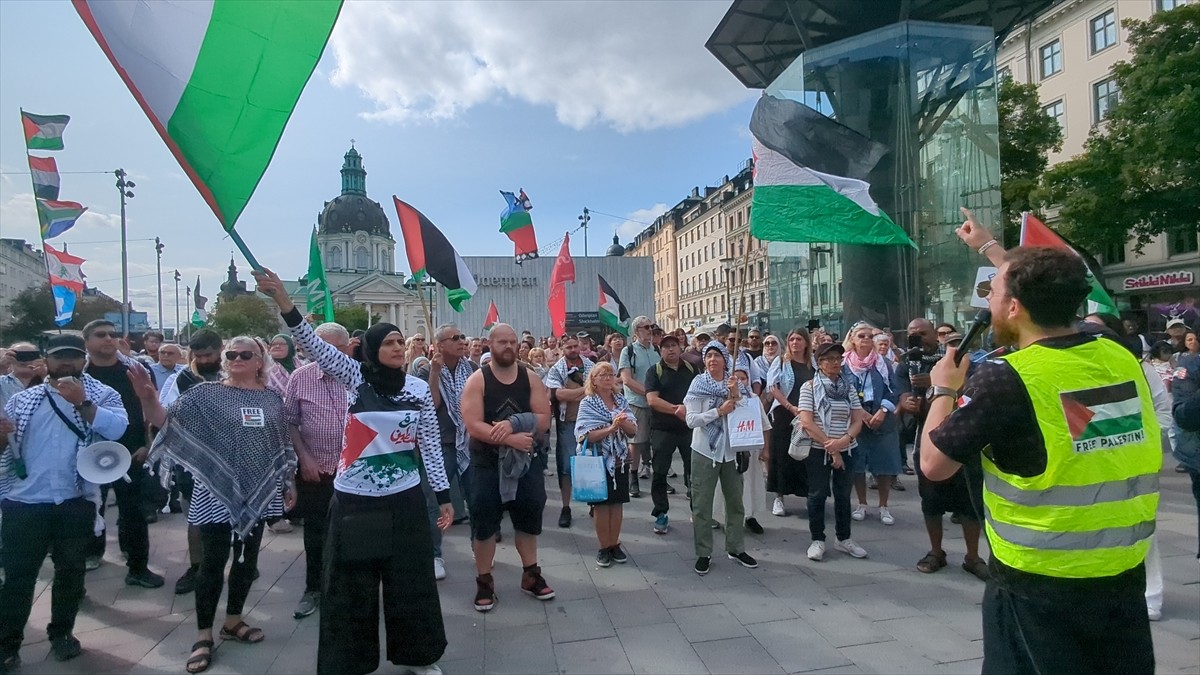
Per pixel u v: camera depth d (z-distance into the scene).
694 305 66.75
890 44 13.98
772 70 19.23
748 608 4.38
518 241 14.23
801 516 6.77
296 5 3.21
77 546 3.93
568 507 6.73
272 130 3.26
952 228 13.95
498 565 5.43
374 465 3.33
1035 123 22.28
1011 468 1.92
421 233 9.37
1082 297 1.97
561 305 13.88
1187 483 7.41
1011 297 2.03
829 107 14.80
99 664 3.84
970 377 2.04
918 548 5.60
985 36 14.08
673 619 4.23
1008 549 1.94
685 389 6.19
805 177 7.52
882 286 14.29
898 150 13.93
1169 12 17.44
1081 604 1.84
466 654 3.81
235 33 3.17
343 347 4.97
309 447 4.46
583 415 5.22
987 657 2.04
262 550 6.06
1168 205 18.05
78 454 3.80
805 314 16.09
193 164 3.19
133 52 3.04
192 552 4.86
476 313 29.70
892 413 6.29
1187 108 16.42
